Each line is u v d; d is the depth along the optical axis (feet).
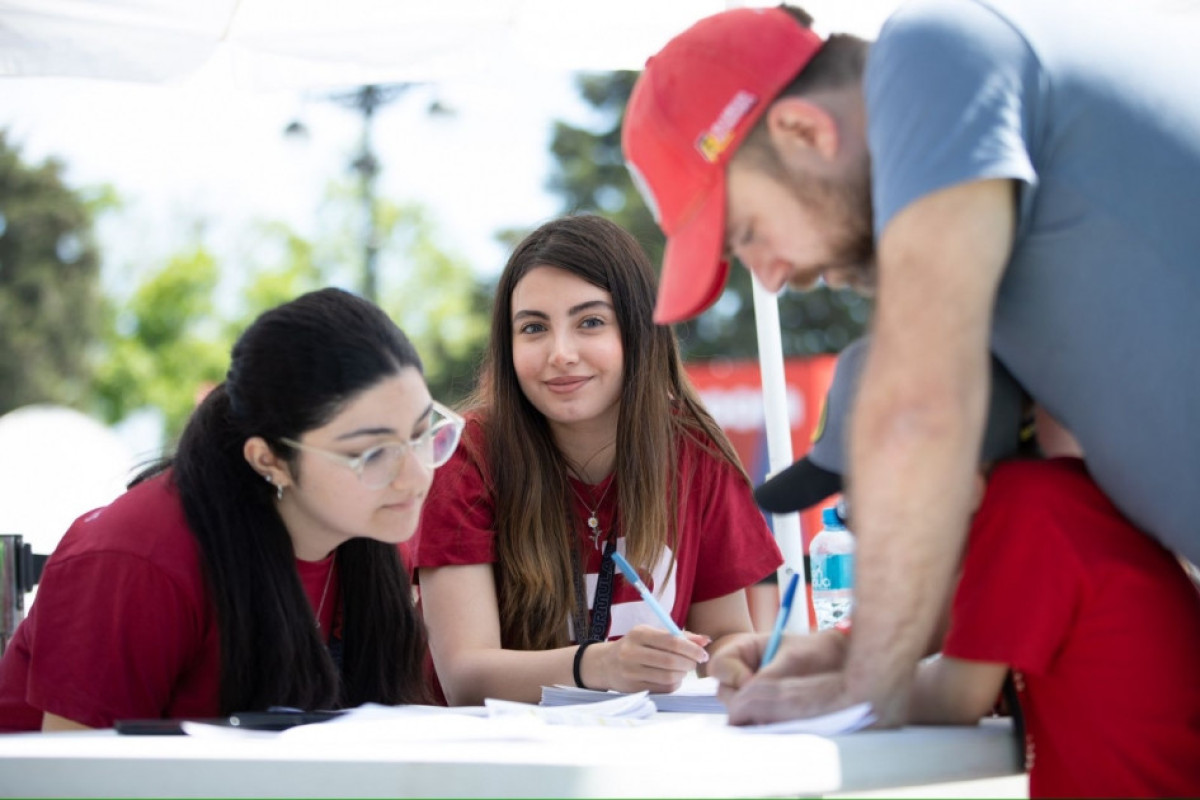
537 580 8.27
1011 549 4.79
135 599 6.12
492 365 8.73
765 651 5.44
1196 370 4.62
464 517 8.29
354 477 6.25
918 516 4.48
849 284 5.14
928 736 4.43
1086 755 4.74
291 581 6.47
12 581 8.07
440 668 8.16
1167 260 4.59
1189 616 4.78
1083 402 4.82
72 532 6.41
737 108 4.84
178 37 10.32
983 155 4.39
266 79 10.61
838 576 8.12
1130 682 4.67
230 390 6.45
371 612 7.13
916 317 4.41
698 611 8.98
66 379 63.16
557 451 8.68
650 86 5.09
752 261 5.06
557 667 7.45
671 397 8.96
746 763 3.93
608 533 8.54
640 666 7.04
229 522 6.32
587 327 8.36
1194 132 4.69
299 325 6.29
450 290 66.13
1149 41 4.86
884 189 4.50
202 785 4.05
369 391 6.21
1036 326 4.79
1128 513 4.92
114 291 65.62
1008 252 4.52
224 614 6.25
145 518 6.30
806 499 5.35
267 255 65.67
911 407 4.43
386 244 65.92
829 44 4.92
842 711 4.62
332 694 6.61
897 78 4.55
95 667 6.04
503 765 3.84
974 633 4.80
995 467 5.02
